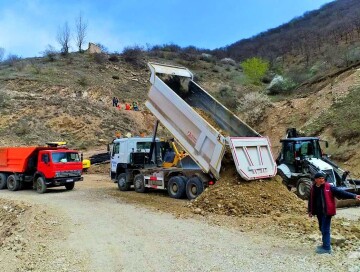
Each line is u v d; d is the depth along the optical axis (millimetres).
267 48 92500
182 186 15383
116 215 12367
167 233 9695
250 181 12719
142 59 74938
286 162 16312
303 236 9008
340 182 14633
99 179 25812
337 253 7602
